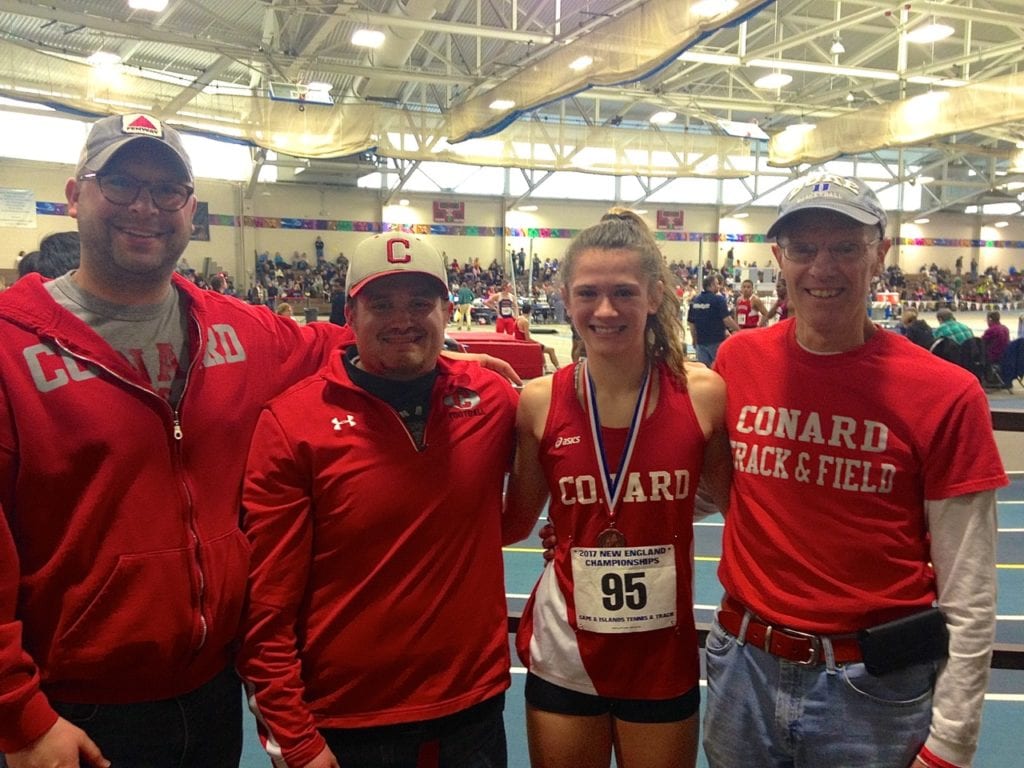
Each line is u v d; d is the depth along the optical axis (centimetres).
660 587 169
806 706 152
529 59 1415
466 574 165
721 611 170
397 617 159
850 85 2031
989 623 142
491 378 179
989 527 143
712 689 169
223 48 1333
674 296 176
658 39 764
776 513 157
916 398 147
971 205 3394
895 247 3378
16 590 136
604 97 1950
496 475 172
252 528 158
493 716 170
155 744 152
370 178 2802
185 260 2512
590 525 171
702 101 2028
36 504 142
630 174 1984
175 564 149
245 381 166
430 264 160
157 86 1316
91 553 144
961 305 2958
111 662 145
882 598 148
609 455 171
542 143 1948
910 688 149
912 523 150
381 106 1586
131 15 1490
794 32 1808
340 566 160
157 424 150
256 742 300
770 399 161
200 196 2531
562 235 3061
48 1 1395
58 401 141
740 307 1098
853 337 155
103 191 145
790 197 154
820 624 150
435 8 1216
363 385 163
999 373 1080
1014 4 1597
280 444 158
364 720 159
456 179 2908
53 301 146
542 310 2195
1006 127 1959
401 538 160
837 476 151
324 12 1209
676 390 172
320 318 2397
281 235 2705
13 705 131
